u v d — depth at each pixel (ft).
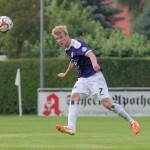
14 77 310.24
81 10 458.09
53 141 143.13
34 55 375.45
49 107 277.03
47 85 307.78
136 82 309.42
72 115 120.26
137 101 270.67
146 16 540.93
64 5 457.68
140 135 160.97
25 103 309.42
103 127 195.62
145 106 270.67
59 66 306.55
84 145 132.05
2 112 312.09
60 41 120.88
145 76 309.83
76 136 157.99
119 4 592.19
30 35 346.54
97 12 516.32
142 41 392.47
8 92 310.24
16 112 311.06
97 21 465.47
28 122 224.53
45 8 433.48
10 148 125.29
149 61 309.42
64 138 151.53
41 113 278.26
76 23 442.50
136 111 270.87
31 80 309.01
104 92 121.49
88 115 270.46
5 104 311.27
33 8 338.54
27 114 306.35
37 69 308.40
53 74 306.55
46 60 307.99
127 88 270.46
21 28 340.80
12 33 345.92
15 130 182.19
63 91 276.00
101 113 269.85
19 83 287.28
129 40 392.06
